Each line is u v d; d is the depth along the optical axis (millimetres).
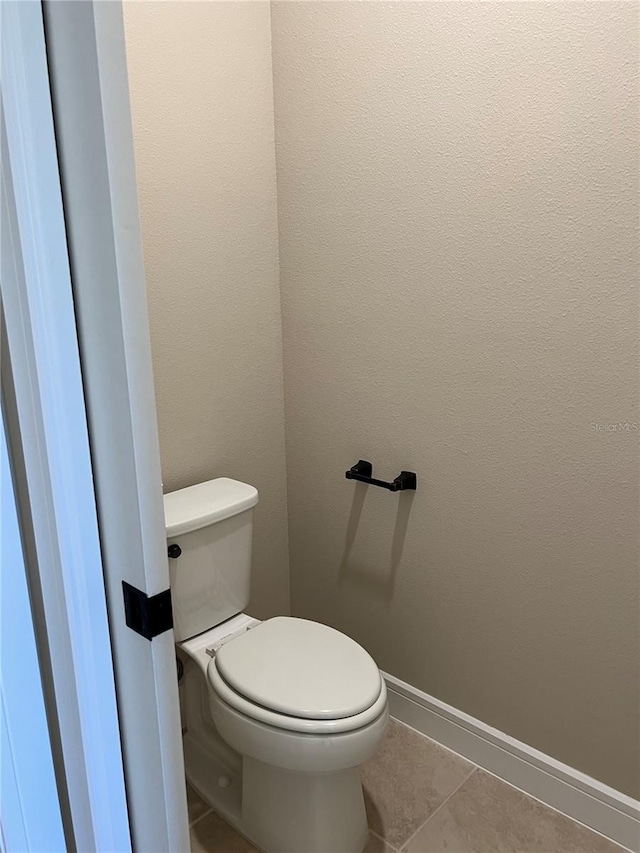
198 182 1760
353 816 1531
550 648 1621
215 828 1664
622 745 1546
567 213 1388
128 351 725
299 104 1831
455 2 1459
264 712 1404
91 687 878
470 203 1532
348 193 1771
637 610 1460
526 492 1582
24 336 785
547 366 1484
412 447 1788
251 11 1795
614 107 1286
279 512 2172
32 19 684
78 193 717
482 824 1644
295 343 2025
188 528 1617
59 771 982
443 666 1867
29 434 817
